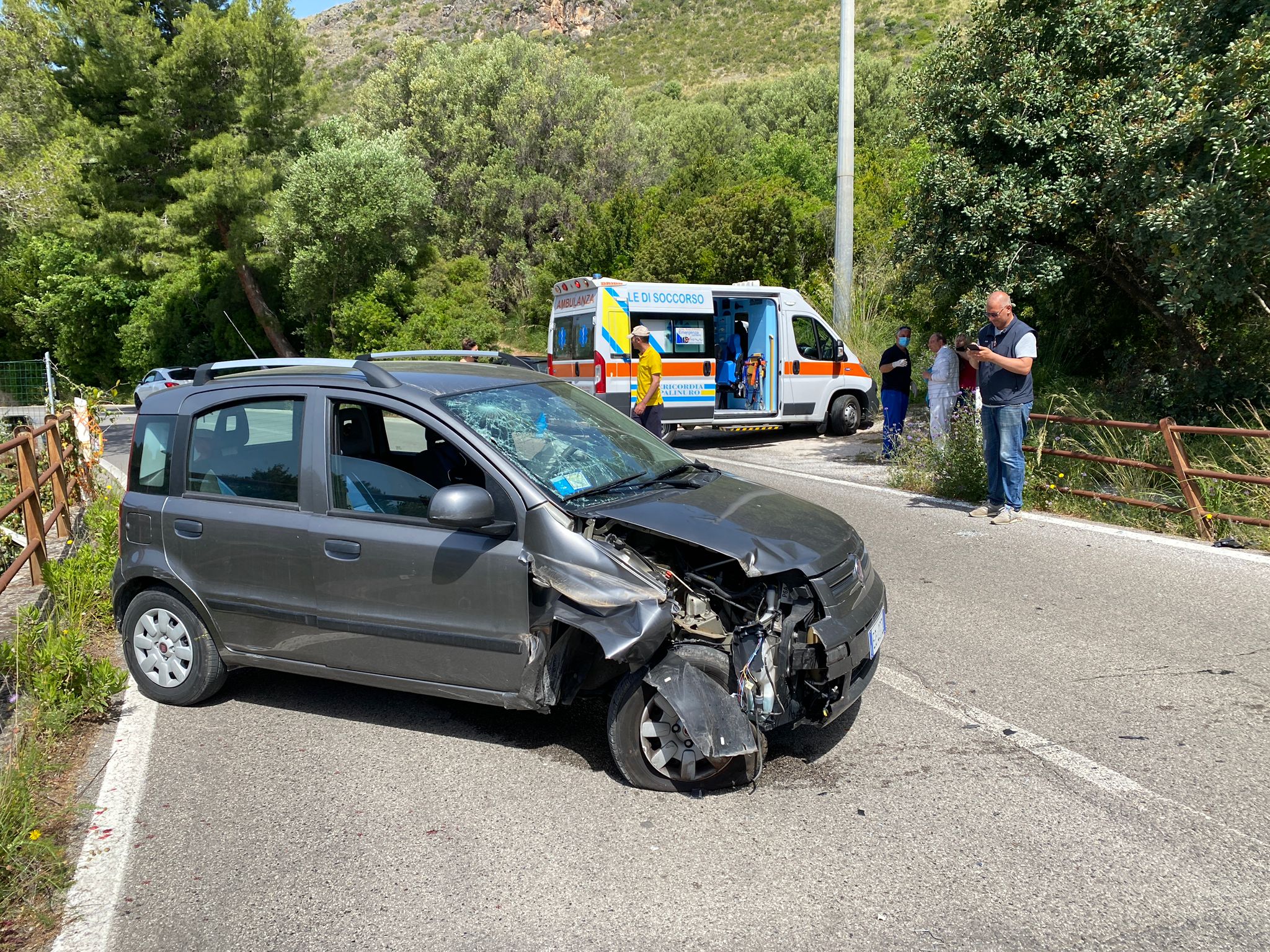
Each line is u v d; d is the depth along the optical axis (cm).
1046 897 304
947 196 1109
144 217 2761
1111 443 923
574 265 3294
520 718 471
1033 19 1091
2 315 3962
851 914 300
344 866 340
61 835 371
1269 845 329
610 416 508
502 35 4147
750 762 377
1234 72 841
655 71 12938
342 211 3144
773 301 1495
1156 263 948
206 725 471
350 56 15338
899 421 1264
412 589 419
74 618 620
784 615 381
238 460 471
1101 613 588
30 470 752
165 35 3052
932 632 563
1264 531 732
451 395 450
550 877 328
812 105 6084
